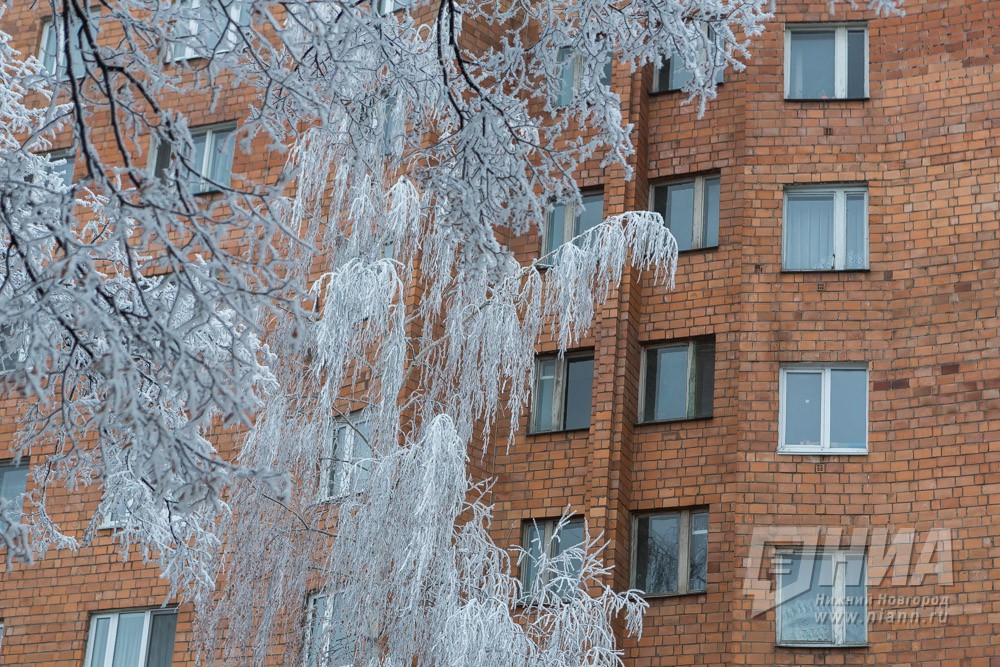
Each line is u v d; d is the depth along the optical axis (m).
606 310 28.62
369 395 22.69
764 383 27.44
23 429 15.09
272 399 21.88
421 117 15.77
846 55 29.89
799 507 26.52
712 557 26.81
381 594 20.56
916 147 28.41
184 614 29.36
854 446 27.02
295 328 11.84
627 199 29.36
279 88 13.98
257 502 21.52
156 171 32.38
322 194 23.39
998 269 27.09
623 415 27.88
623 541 27.33
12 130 20.72
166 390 14.12
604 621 21.88
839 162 28.77
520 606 26.61
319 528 22.06
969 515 25.69
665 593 27.03
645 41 15.21
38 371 11.88
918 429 26.52
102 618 29.91
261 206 12.54
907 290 27.52
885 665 25.31
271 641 21.45
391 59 14.95
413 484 20.97
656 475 27.77
